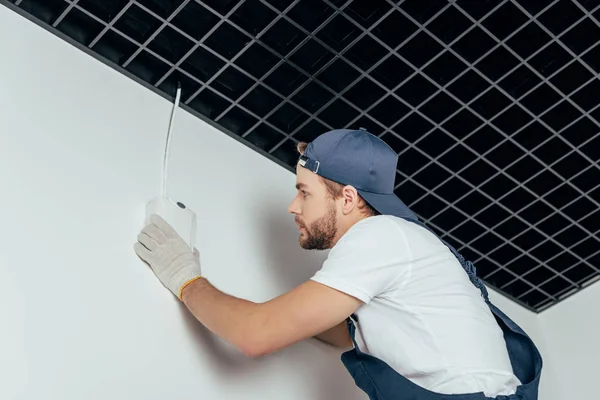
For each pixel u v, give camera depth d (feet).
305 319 4.95
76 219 5.38
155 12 6.16
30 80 5.74
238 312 5.07
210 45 6.51
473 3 6.41
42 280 4.99
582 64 6.82
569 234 8.29
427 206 7.91
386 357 5.13
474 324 5.08
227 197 6.52
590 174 7.80
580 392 8.18
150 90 6.54
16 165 5.28
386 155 5.76
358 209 5.67
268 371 5.85
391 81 6.85
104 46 6.36
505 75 6.86
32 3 6.08
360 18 6.43
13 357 4.66
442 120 7.12
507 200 7.93
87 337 5.00
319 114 7.07
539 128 7.34
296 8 6.38
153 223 5.60
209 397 5.39
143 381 5.12
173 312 5.49
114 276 5.33
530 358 5.40
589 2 6.48
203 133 6.73
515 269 8.62
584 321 8.46
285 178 7.20
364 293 4.98
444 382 4.91
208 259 6.02
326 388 6.17
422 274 5.15
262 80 6.72
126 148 6.02
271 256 6.51
